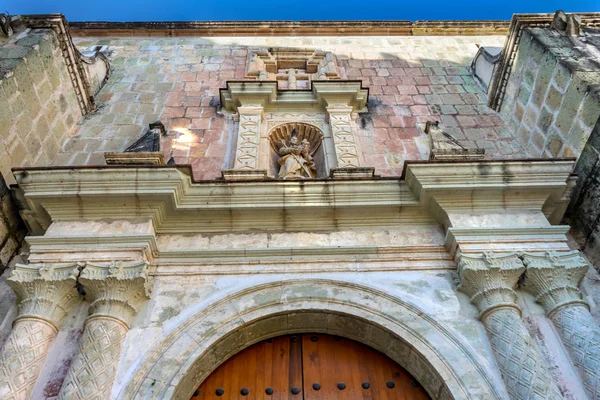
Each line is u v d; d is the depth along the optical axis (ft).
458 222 20.54
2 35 26.89
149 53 36.45
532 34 28.43
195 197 20.79
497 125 30.14
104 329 17.01
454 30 39.50
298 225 21.22
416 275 19.69
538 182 20.95
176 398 16.30
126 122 29.66
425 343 17.40
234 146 27.43
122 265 18.44
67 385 15.61
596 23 29.27
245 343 18.65
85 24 38.06
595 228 21.63
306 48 36.88
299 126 29.22
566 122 24.49
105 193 19.95
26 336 16.79
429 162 20.99
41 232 21.63
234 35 38.65
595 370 16.10
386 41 38.63
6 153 22.75
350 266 19.94
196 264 19.90
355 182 21.25
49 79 27.12
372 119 30.07
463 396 15.94
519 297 18.84
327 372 18.21
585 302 18.16
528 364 16.12
